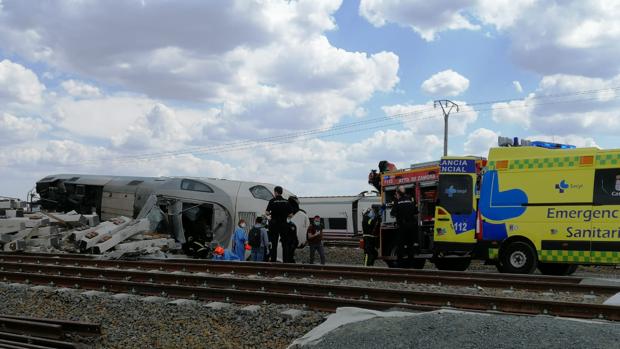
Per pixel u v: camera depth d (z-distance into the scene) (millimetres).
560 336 6266
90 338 8016
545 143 16516
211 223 24078
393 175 20469
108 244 20766
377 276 13328
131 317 9344
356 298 10289
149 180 28359
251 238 19172
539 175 14633
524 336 6316
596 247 13641
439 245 16484
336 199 40969
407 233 16984
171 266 16156
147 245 21484
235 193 24516
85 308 10117
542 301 8742
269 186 26234
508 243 15070
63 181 30516
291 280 13477
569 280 12758
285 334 7984
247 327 8477
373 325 7211
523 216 14734
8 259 19234
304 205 42031
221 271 15445
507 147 15344
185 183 24125
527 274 14359
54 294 11344
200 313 9359
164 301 10359
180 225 23422
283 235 17844
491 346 6137
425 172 19266
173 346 7676
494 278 13336
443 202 16531
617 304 9297
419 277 12789
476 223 15641
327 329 7742
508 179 15102
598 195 13727
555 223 14242
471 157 16344
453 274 13789
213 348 7535
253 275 14594
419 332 6699
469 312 8062
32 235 23594
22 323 8203
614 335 6309
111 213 28859
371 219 19062
